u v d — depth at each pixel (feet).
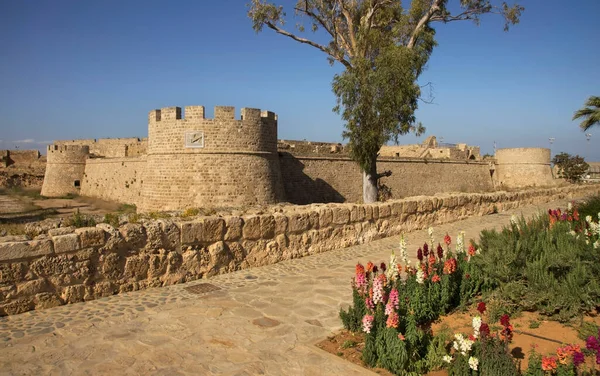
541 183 183.21
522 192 77.30
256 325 19.83
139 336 18.31
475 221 58.03
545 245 25.64
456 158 171.22
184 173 79.10
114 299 23.39
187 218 29.86
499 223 55.98
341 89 74.64
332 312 21.76
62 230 23.21
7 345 17.15
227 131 79.61
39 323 19.58
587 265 22.16
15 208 114.11
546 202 86.28
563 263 22.41
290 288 25.95
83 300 22.95
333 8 82.28
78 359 16.07
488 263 23.88
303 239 35.40
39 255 21.40
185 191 78.74
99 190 144.05
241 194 79.92
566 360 13.55
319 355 16.71
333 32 83.56
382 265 21.70
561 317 19.65
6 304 20.40
